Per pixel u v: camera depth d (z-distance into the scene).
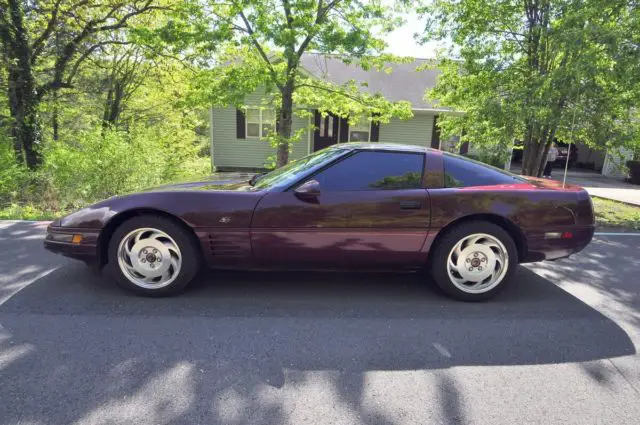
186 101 9.37
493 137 8.67
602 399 2.22
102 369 2.36
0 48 10.16
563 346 2.80
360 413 2.06
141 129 10.68
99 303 3.26
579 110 7.88
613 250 5.30
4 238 5.02
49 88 11.41
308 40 8.45
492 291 3.49
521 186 3.59
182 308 3.22
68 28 11.56
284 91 9.30
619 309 3.45
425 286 3.85
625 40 7.10
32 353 2.51
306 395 2.19
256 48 8.89
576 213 3.53
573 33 7.07
